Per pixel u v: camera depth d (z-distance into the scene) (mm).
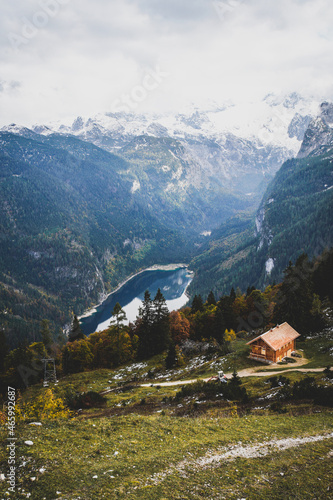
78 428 24469
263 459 20250
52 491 15703
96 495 15617
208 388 46562
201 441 23203
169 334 98688
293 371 51938
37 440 21062
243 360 65562
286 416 30250
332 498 15812
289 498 15969
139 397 55094
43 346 103750
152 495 15820
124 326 101875
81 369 97562
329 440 23000
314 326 75250
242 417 31156
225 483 17281
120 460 19469
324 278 95062
